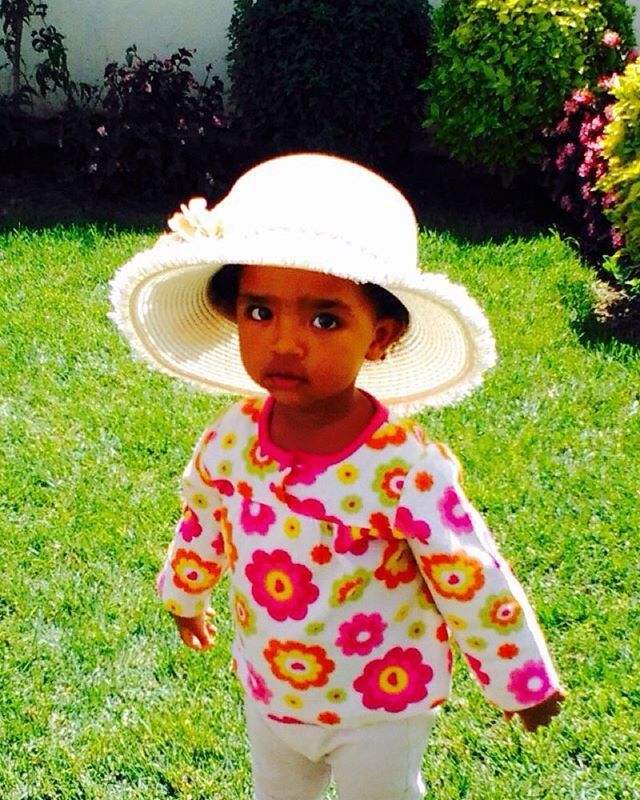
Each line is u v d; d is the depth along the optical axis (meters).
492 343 1.59
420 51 6.79
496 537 3.29
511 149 6.41
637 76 5.03
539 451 3.76
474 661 1.61
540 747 2.53
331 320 1.48
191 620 2.02
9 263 5.25
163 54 7.49
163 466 3.64
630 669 2.78
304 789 2.00
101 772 2.49
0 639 2.87
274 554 1.61
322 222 1.46
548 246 5.64
